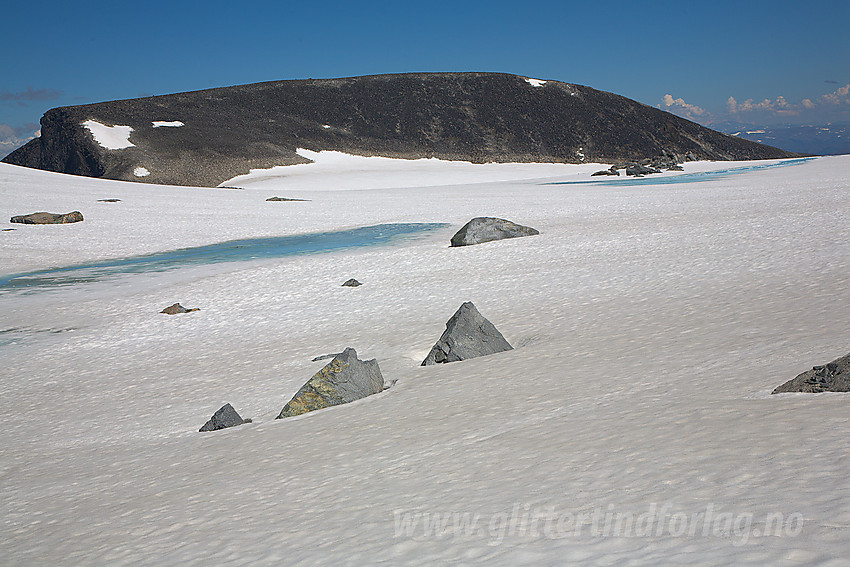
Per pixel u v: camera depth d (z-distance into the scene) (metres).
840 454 4.28
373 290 20.52
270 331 16.67
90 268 29.25
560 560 3.42
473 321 12.00
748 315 11.34
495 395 8.41
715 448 4.85
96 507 6.43
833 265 15.20
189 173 102.00
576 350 10.70
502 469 5.27
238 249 33.28
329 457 6.71
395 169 119.31
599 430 5.95
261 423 9.30
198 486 6.51
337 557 4.00
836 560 2.94
